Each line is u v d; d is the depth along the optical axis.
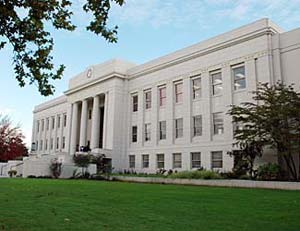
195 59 32.47
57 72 8.23
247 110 23.62
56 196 12.93
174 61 34.38
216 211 9.27
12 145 47.03
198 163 30.81
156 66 36.38
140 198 12.50
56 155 39.25
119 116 38.94
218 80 30.34
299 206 10.39
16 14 7.19
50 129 56.59
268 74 26.02
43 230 6.45
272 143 22.16
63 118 53.50
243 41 28.34
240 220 7.88
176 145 32.94
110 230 6.52
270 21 26.86
